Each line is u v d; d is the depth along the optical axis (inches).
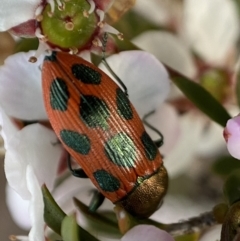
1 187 3.5
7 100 2.1
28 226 2.7
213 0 2.9
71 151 2.0
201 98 2.2
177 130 2.5
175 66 2.7
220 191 2.4
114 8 2.2
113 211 2.1
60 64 2.0
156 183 2.1
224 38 2.9
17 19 2.0
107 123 2.0
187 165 2.6
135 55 2.2
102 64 2.2
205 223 2.1
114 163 2.0
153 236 1.8
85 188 2.2
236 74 2.5
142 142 2.0
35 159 2.1
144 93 2.2
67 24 2.0
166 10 2.8
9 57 2.1
